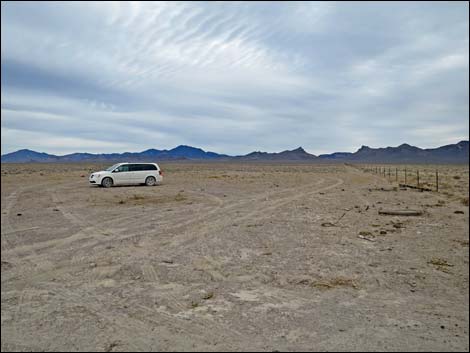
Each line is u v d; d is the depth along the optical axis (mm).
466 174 50250
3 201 18531
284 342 4465
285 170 66562
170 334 4691
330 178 39906
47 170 57969
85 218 13617
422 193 22703
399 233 10719
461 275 7039
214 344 4430
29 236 10570
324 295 6027
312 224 12156
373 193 22750
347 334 4664
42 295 6066
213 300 5816
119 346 4398
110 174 27688
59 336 4652
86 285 6539
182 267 7547
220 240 9922
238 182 32500
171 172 53438
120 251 8867
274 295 6023
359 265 7625
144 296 5996
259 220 12969
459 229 11281
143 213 14773
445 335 4645
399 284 6539
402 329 4805
